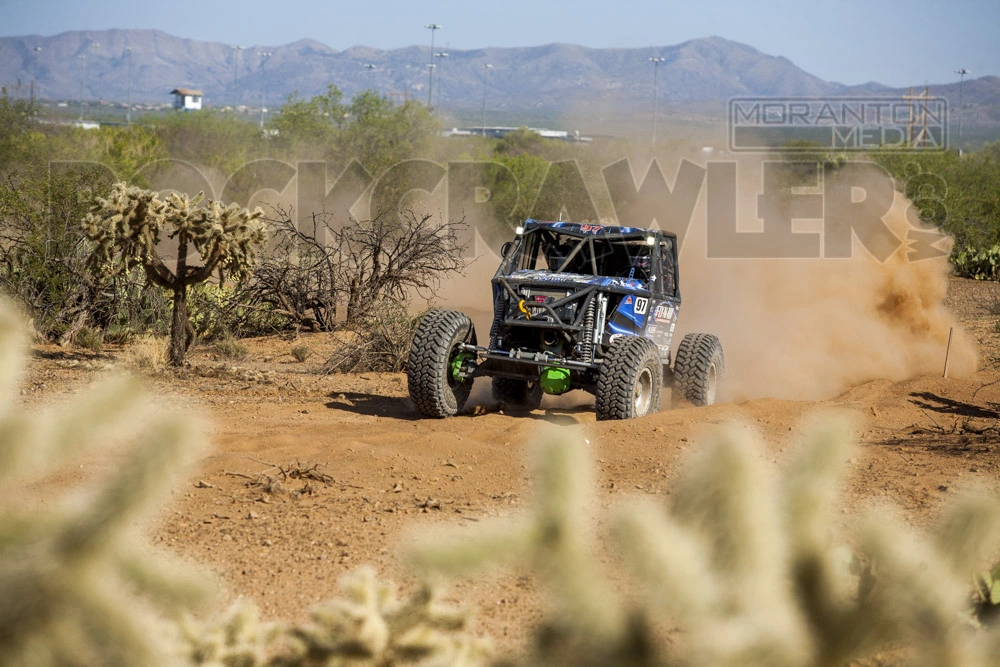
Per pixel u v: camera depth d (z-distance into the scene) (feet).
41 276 172.35
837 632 19.12
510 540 18.22
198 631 27.86
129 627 16.37
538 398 137.18
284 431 100.32
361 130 508.94
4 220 181.16
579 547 18.47
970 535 19.63
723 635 17.15
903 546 19.58
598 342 116.47
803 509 19.94
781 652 17.28
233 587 54.34
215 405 118.52
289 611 50.60
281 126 518.78
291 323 200.13
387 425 108.58
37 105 435.12
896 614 18.97
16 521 16.58
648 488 75.51
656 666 18.10
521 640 44.62
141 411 19.77
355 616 27.02
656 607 18.11
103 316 177.06
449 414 118.01
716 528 17.56
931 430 102.99
